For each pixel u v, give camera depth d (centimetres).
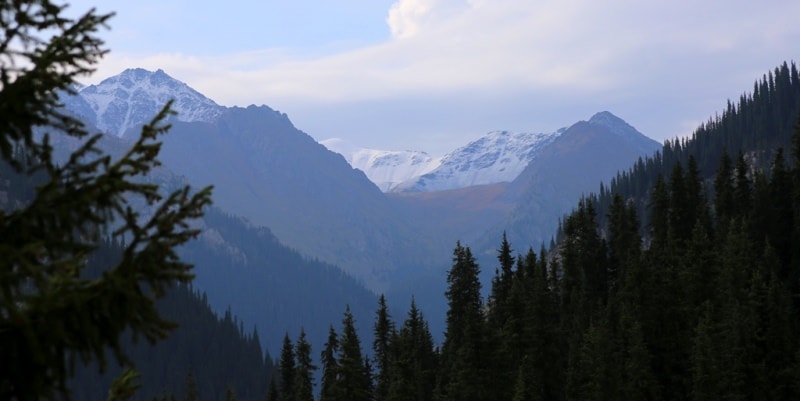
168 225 945
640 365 7500
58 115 975
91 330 884
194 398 17600
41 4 948
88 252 941
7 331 870
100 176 938
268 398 10569
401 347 9212
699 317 7975
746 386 7494
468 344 7675
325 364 9125
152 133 971
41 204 922
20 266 865
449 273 10706
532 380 7894
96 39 980
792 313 8925
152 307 930
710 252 9225
